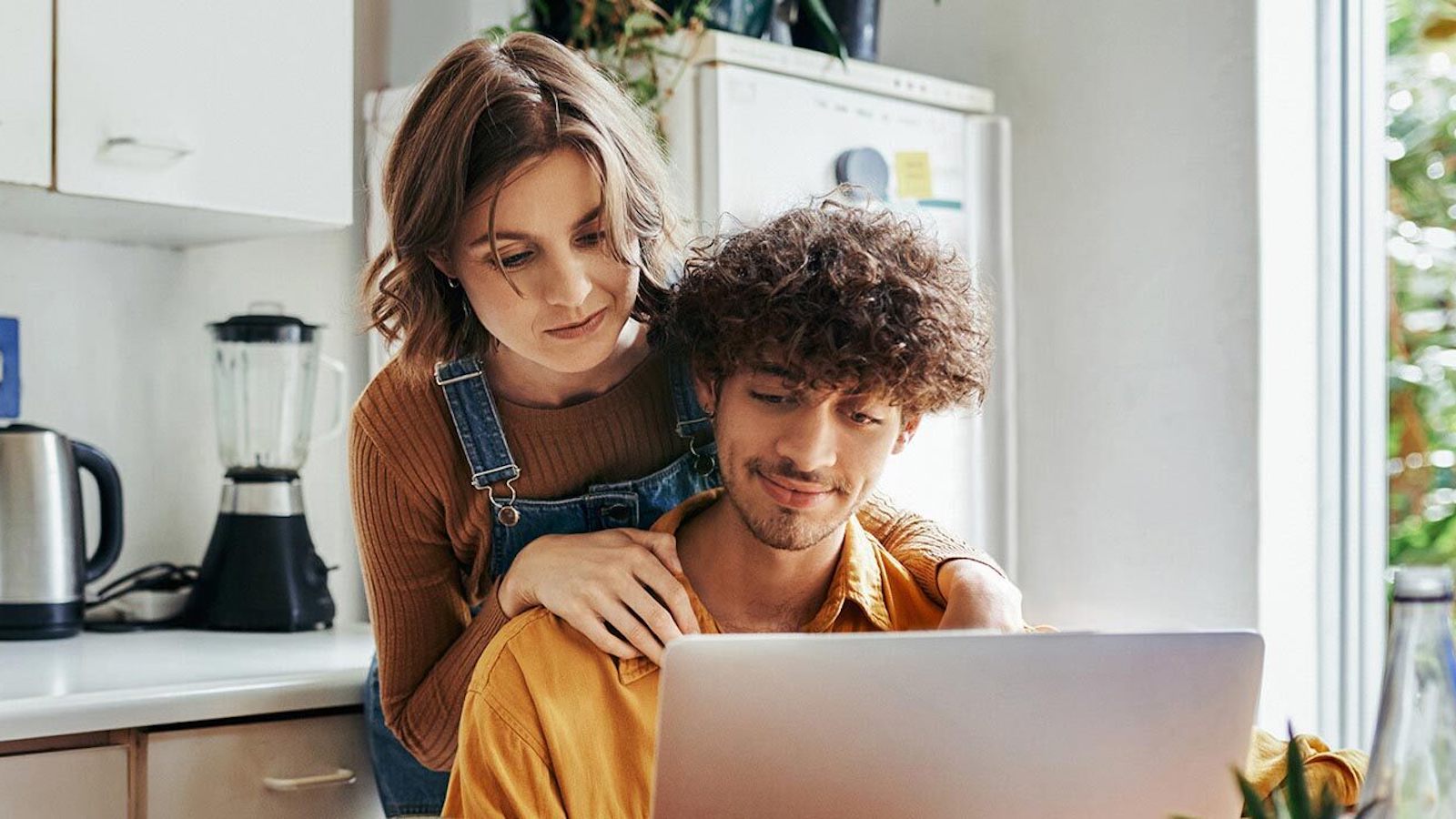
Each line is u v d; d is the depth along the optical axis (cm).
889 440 112
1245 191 220
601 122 120
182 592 204
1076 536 242
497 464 132
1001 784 86
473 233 119
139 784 151
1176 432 229
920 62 263
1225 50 223
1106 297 238
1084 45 240
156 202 179
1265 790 111
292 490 204
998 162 235
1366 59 226
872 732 83
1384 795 80
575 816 107
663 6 213
